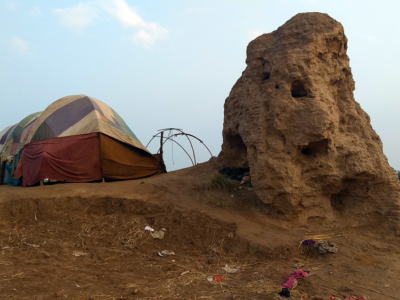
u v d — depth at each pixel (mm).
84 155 12281
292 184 8008
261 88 8938
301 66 8359
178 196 9383
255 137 8461
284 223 7988
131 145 13562
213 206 8750
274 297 4996
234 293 5113
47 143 12133
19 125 16797
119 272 5863
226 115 11227
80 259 6434
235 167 11000
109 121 13570
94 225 7938
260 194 8312
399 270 6195
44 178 11758
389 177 8266
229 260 6598
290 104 8273
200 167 12375
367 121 9367
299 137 8117
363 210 8242
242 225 7629
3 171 15484
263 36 9578
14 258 6266
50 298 4598
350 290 5348
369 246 7184
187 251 7035
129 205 8594
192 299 4840
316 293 5207
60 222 8156
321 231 7715
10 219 8273
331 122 8055
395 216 7852
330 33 8805
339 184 8367
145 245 7238
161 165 15336
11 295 4621
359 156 8266
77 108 13688
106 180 12688
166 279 5602
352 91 9266
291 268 6191
